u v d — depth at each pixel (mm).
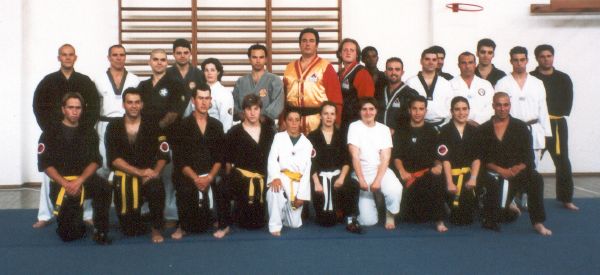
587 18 7312
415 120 4543
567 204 5156
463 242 3949
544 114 5020
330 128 4562
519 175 4301
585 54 7348
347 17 7258
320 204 4453
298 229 4379
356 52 5152
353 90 4965
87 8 6941
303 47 4875
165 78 4625
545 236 4102
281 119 4887
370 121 4527
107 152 4137
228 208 4227
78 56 6953
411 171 4547
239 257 3592
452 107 4492
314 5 7176
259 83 4812
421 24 7309
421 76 4961
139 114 4176
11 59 6727
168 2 7035
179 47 4824
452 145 4457
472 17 7223
